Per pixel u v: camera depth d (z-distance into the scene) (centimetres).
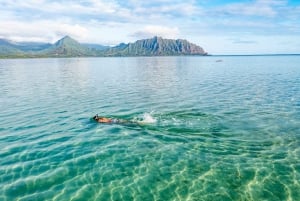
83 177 1630
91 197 1444
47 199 1414
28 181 1573
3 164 1778
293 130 2470
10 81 6600
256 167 1764
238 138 2269
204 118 2838
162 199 1440
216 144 2138
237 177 1642
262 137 2295
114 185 1555
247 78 6944
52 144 2127
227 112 3092
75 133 2381
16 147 2067
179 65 14762
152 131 2420
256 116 2925
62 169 1717
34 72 9894
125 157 1895
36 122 2739
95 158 1875
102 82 6216
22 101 3856
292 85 5375
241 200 1427
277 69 10519
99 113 3084
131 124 2611
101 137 2275
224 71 9688
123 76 7850
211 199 1436
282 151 2017
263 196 1459
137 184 1569
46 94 4459
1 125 2645
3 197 1421
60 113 3102
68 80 6750
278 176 1655
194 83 5884
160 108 3306
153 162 1827
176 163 1816
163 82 6141
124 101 3788
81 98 4050
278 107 3350
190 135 2328
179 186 1552
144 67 12975
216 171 1712
